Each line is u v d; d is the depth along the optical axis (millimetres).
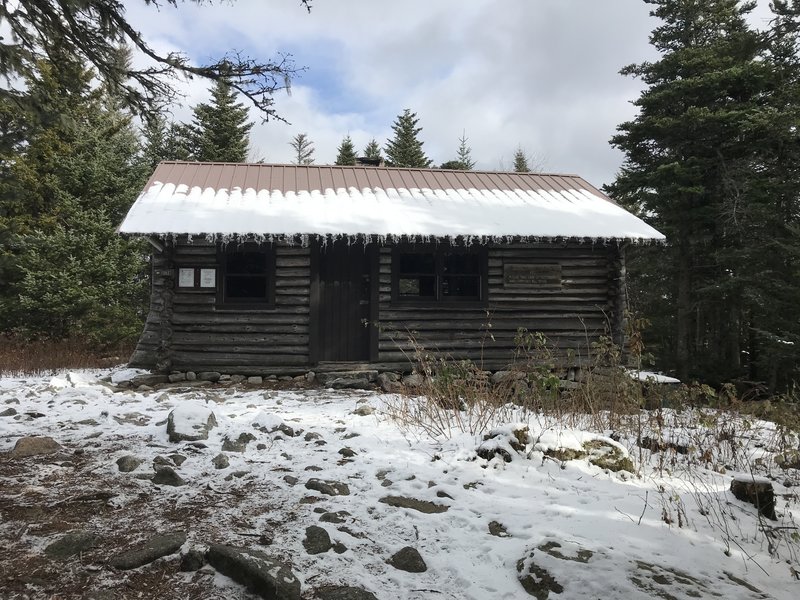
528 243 10781
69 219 15305
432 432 5535
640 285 19516
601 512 3646
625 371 6688
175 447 4949
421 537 3334
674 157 17250
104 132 17469
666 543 3189
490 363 10523
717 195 16391
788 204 15734
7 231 7828
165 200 10109
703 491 4145
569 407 6484
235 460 4645
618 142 18062
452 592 2779
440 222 10141
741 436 5754
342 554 3104
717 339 18125
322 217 9984
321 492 3984
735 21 17516
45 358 12469
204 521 3463
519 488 4074
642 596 2574
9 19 5133
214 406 7414
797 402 5891
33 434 5316
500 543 3230
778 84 14641
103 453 4734
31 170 15227
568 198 12117
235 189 11133
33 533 3205
